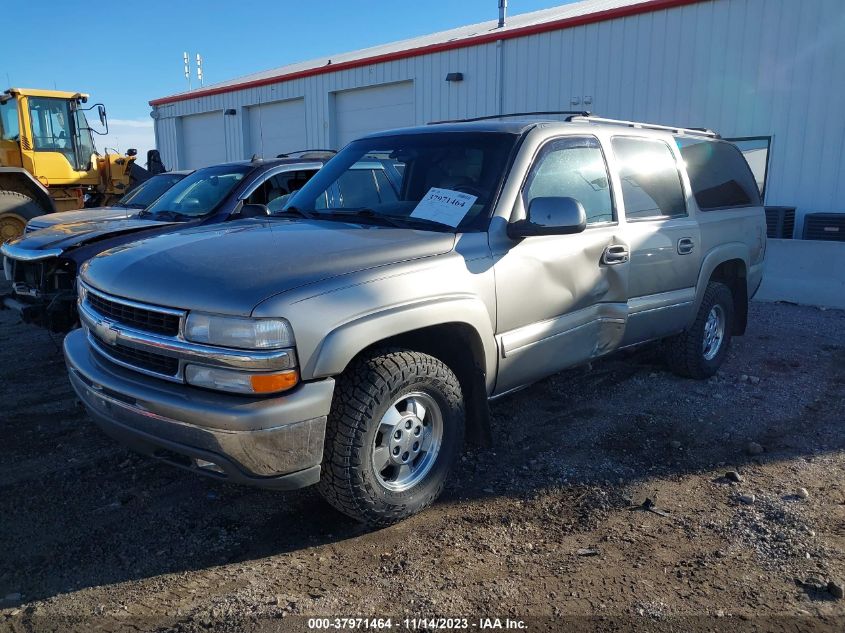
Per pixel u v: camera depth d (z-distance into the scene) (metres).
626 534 3.39
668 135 5.37
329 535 3.38
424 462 3.53
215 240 3.61
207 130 24.22
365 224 3.96
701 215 5.43
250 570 3.09
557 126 4.34
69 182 14.37
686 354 5.54
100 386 3.27
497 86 15.36
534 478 3.97
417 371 3.30
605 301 4.50
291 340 2.88
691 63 12.41
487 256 3.67
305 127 20.44
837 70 10.89
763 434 4.64
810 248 9.12
